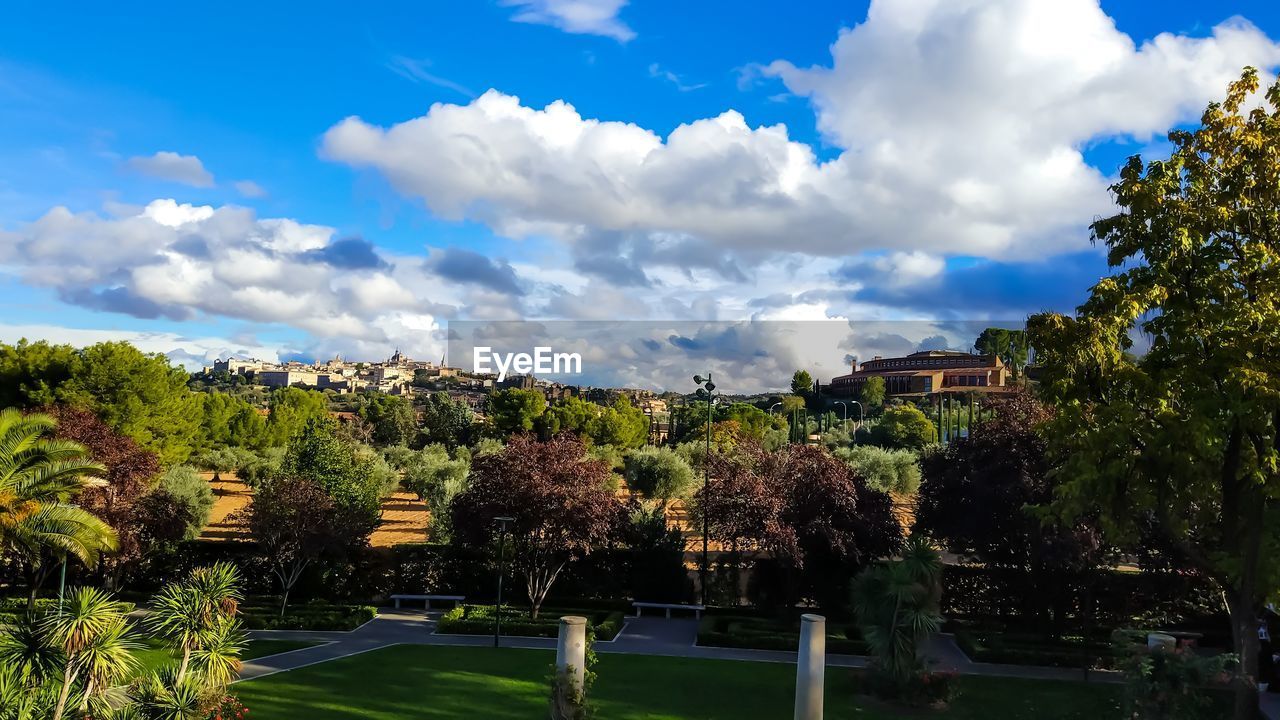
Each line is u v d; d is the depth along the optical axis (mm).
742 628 20500
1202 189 12766
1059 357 12797
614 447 75438
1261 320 11266
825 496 20922
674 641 20109
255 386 192750
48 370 41438
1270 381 10820
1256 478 11406
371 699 14188
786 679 16328
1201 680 11688
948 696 14477
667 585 24344
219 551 25000
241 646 17984
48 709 9703
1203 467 12984
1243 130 12320
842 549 20078
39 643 9969
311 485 22969
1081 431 13109
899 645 14594
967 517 19641
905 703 14438
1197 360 12047
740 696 15000
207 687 11047
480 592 24953
